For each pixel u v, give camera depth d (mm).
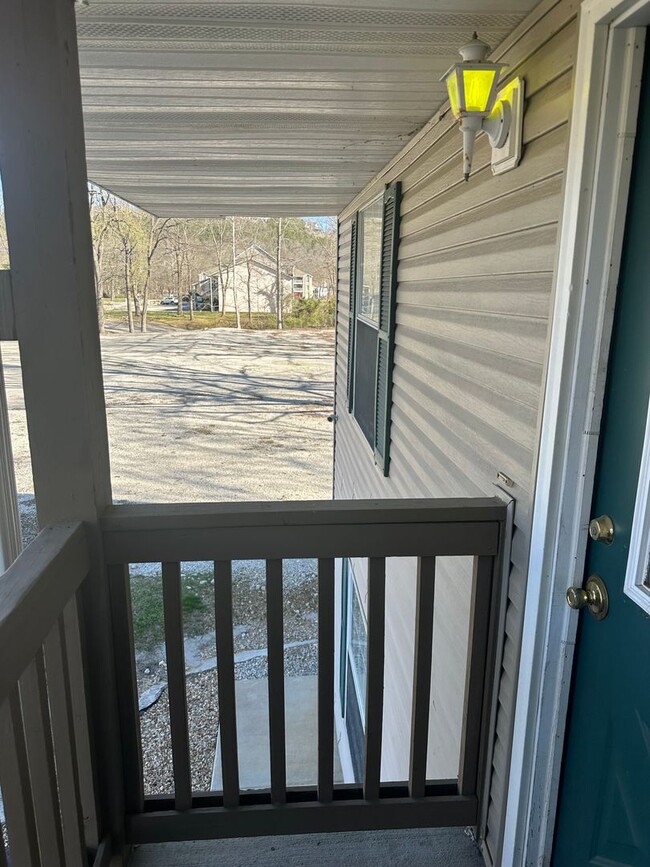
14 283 1197
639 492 1088
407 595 3066
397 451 3447
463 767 1555
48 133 1143
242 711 4996
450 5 1379
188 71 1823
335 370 7211
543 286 1417
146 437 15016
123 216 25781
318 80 1915
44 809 1105
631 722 1135
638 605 1104
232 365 21953
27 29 1110
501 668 1539
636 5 1007
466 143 1445
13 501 1779
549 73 1350
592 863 1273
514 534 1476
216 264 28375
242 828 1500
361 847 1547
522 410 1548
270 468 13102
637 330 1108
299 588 7473
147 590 7539
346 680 5262
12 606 933
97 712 1385
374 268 4180
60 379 1239
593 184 1152
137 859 1501
